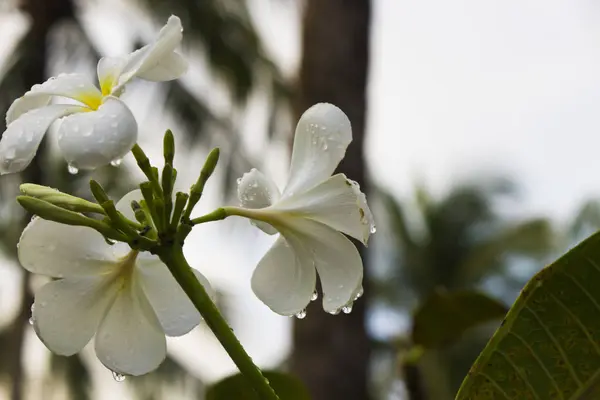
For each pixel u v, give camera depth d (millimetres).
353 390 2473
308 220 812
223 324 762
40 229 802
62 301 804
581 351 779
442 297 972
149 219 774
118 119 746
